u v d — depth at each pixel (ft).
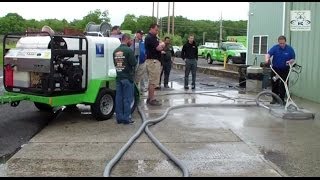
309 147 24.41
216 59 107.34
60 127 29.17
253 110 36.81
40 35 30.48
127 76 29.76
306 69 43.98
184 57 51.13
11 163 20.81
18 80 30.37
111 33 40.37
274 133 27.86
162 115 32.76
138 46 40.52
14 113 34.04
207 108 37.65
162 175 19.20
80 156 22.08
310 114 32.99
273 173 19.58
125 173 19.45
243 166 20.59
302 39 45.01
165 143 24.84
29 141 25.27
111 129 28.53
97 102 30.71
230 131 28.25
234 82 61.67
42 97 28.84
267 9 74.08
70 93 29.84
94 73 31.07
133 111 33.96
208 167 20.40
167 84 52.54
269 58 37.68
